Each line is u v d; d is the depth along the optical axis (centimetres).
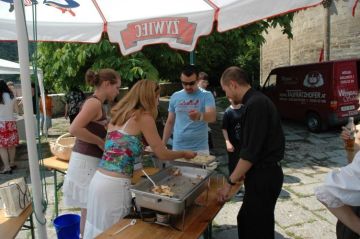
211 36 687
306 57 1392
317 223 396
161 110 963
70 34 320
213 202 241
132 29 313
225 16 269
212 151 739
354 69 862
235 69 246
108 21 322
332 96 842
